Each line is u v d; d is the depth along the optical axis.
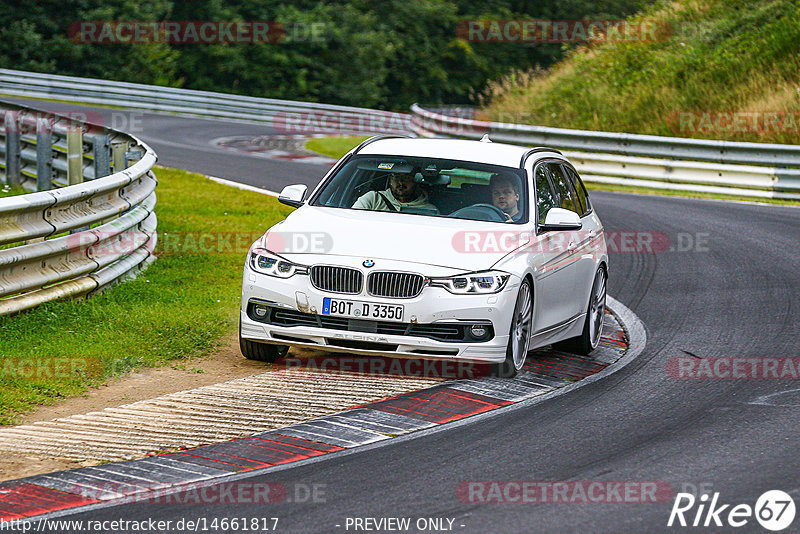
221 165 84.50
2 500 19.42
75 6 169.38
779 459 22.33
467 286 27.91
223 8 199.75
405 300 27.73
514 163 32.75
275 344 29.41
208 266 43.59
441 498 19.62
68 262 34.66
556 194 33.91
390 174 31.97
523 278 28.75
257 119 140.75
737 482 20.80
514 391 28.03
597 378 30.11
